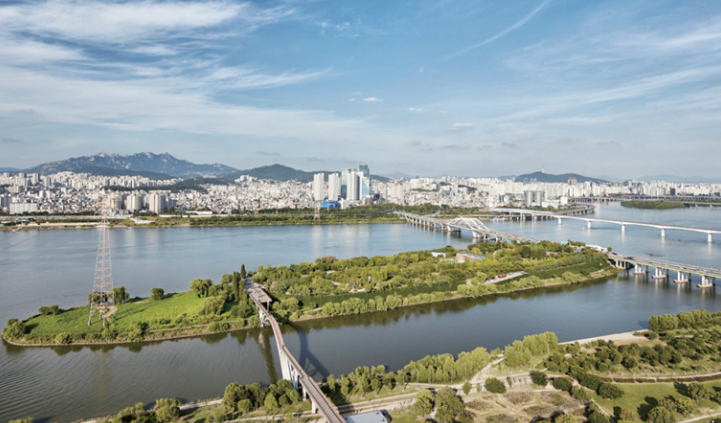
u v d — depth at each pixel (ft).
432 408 590.14
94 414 609.83
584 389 621.31
